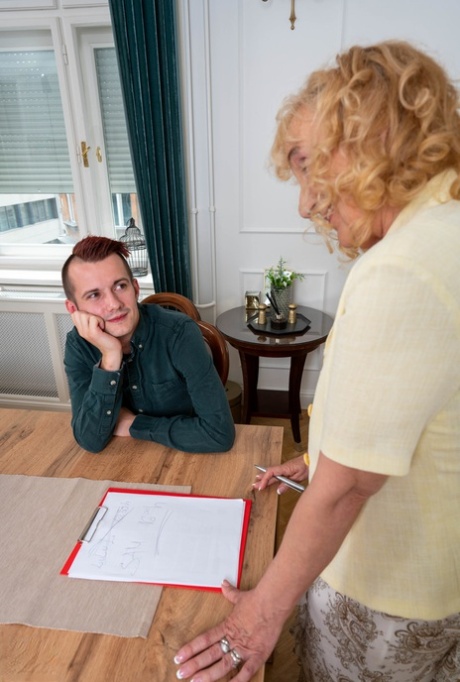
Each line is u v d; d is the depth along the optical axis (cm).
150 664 65
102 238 113
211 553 83
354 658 77
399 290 46
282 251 259
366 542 67
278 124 59
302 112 56
